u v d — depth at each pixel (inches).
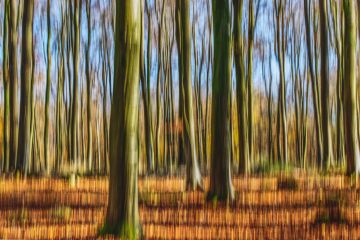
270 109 1486.2
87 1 1211.9
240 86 853.8
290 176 698.8
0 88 1450.5
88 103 1228.5
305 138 1459.2
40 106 1529.3
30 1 870.4
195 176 659.4
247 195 571.5
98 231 362.3
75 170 1013.2
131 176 352.2
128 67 348.5
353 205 476.4
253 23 1099.3
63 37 1197.7
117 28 350.9
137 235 352.2
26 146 864.9
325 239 361.4
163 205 521.7
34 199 583.5
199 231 391.5
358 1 732.7
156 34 1393.9
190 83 668.1
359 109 1029.8
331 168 892.6
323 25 868.6
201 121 1403.8
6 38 996.6
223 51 518.6
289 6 1462.8
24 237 376.2
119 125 350.0
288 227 402.3
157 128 1309.1
